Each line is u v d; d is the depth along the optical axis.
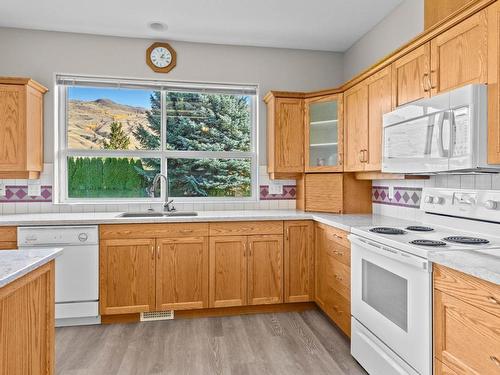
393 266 1.79
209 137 3.68
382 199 3.12
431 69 1.96
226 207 3.56
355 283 2.22
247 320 2.89
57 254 1.51
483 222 1.91
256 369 2.13
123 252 2.80
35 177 3.15
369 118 2.71
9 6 2.79
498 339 1.19
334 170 3.22
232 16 2.97
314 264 3.08
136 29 3.21
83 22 3.07
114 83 3.42
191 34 3.31
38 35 3.23
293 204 3.70
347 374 2.08
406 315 1.68
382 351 1.91
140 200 3.53
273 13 2.92
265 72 3.63
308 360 2.24
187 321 2.88
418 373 1.60
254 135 3.74
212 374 2.08
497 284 1.17
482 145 1.56
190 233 2.89
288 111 3.38
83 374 2.08
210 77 3.53
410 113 2.04
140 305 2.82
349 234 2.34
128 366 2.17
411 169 2.03
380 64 2.50
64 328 2.74
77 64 3.29
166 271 2.86
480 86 1.56
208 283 2.92
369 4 2.79
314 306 3.19
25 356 1.30
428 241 1.75
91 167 3.46
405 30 2.71
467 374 1.33
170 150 3.60
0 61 3.18
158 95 3.57
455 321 1.40
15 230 2.68
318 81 3.73
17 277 1.17
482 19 1.59
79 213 3.21
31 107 3.00
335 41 3.49
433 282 1.53
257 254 3.00
